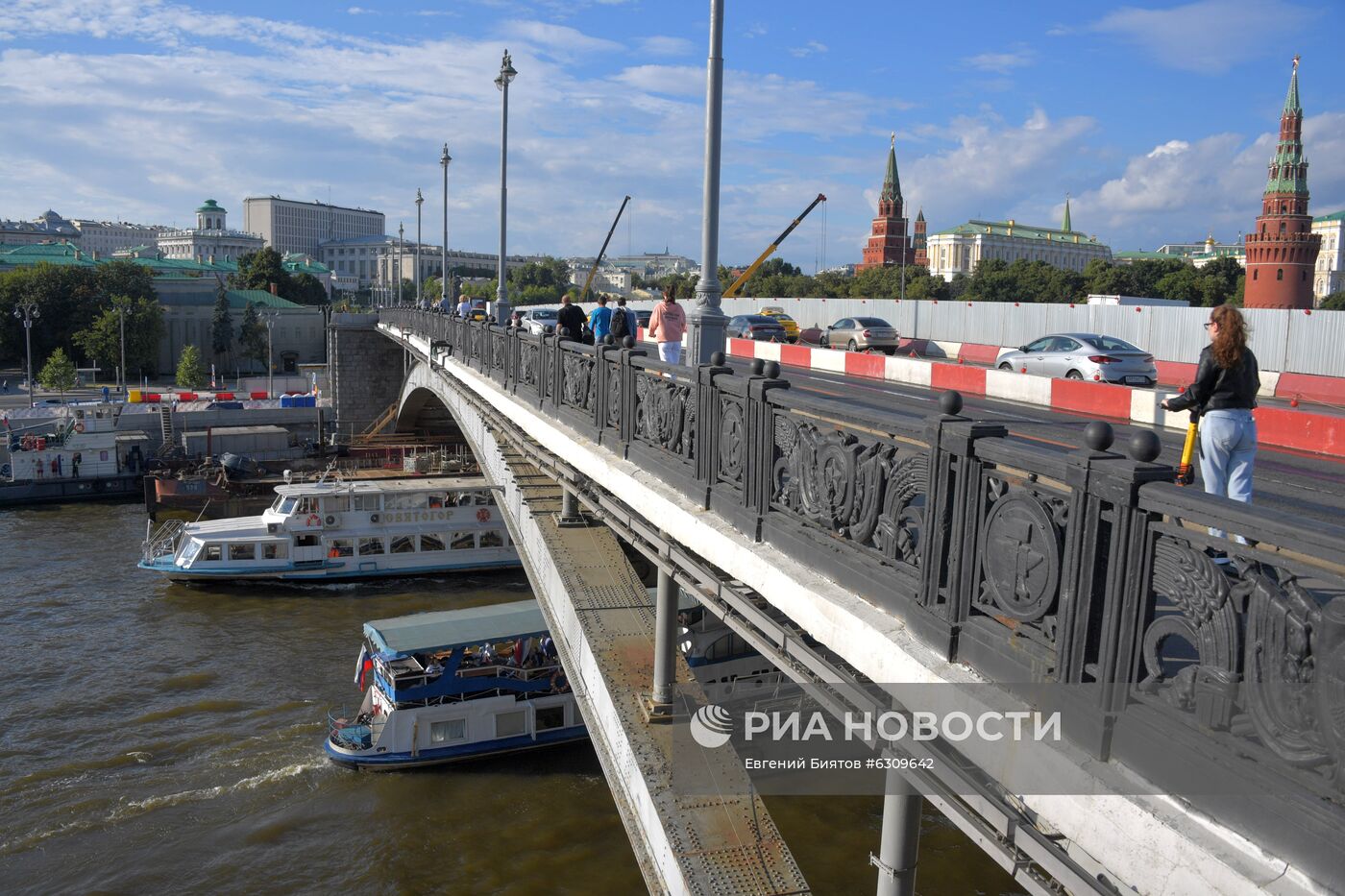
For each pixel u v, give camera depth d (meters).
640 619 11.84
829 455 5.77
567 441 11.47
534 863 17.28
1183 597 3.40
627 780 9.60
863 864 15.85
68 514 44.62
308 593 32.78
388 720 20.30
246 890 16.50
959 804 4.88
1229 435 5.52
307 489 34.31
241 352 111.94
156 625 28.98
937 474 4.69
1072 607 3.83
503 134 24.78
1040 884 4.22
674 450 8.43
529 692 21.34
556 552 13.38
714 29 9.53
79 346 95.56
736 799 8.93
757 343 35.03
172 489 43.00
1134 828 3.48
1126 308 31.58
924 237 179.25
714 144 9.69
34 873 16.81
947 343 36.84
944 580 4.69
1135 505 3.59
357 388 63.84
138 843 17.72
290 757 20.83
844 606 5.36
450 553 35.19
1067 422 16.08
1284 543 3.03
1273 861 3.07
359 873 16.97
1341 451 12.98
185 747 21.20
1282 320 26.33
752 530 6.70
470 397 21.58
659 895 8.62
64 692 23.86
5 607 30.33
